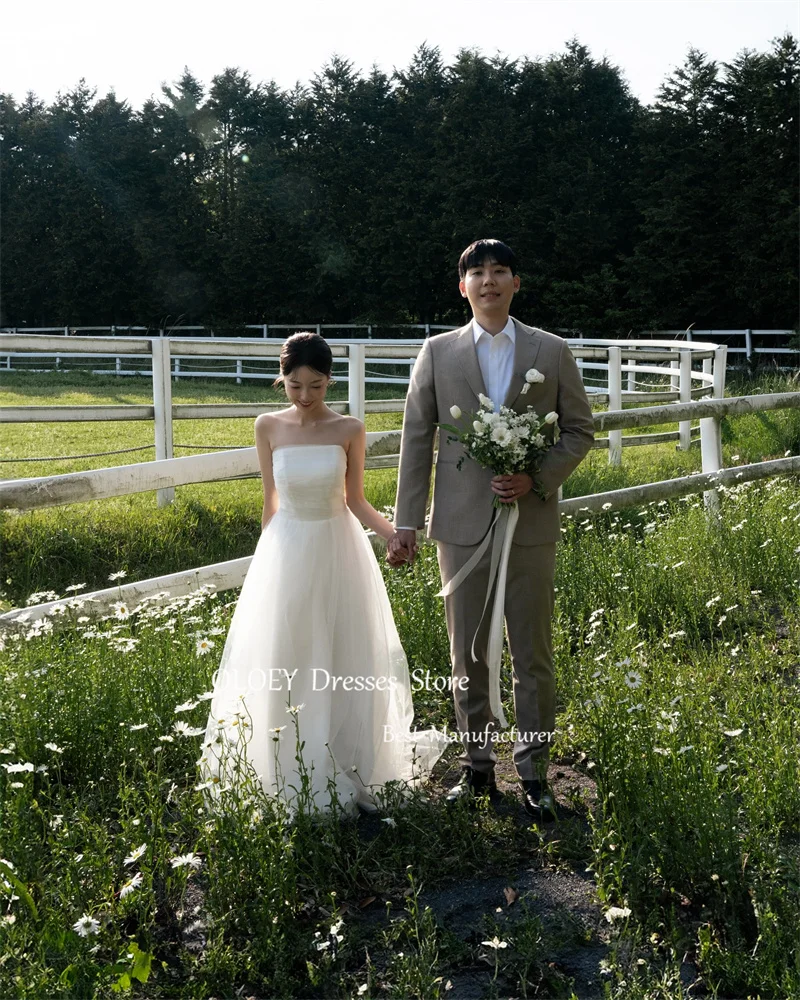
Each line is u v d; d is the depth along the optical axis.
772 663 4.34
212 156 34.66
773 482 7.24
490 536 3.33
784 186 26.92
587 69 30.38
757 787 3.04
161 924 2.71
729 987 2.38
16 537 6.17
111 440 11.03
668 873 2.77
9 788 2.96
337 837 3.03
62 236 33.19
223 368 23.39
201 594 4.43
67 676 3.62
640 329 28.05
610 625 4.55
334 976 2.48
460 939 2.64
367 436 5.16
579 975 2.48
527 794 3.28
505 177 29.47
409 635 4.57
